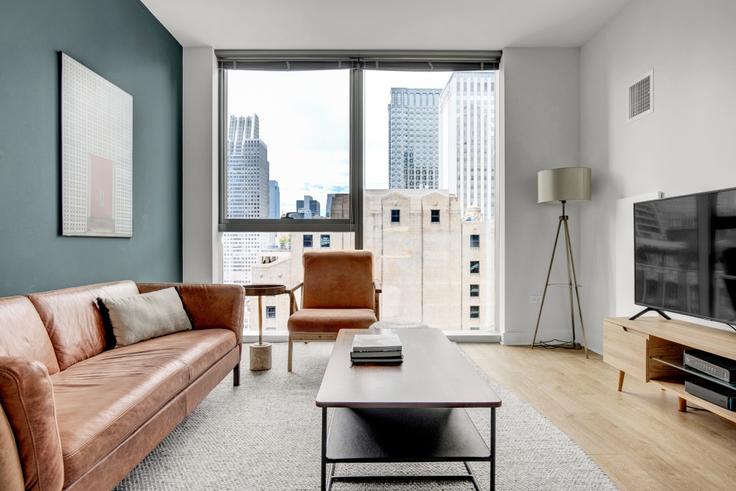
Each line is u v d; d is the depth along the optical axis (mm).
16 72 2166
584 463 1854
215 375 2408
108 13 2959
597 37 3857
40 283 2338
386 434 1694
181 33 3891
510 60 4160
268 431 2182
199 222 4148
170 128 3902
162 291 2707
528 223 4133
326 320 3137
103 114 2850
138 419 1541
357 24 3750
